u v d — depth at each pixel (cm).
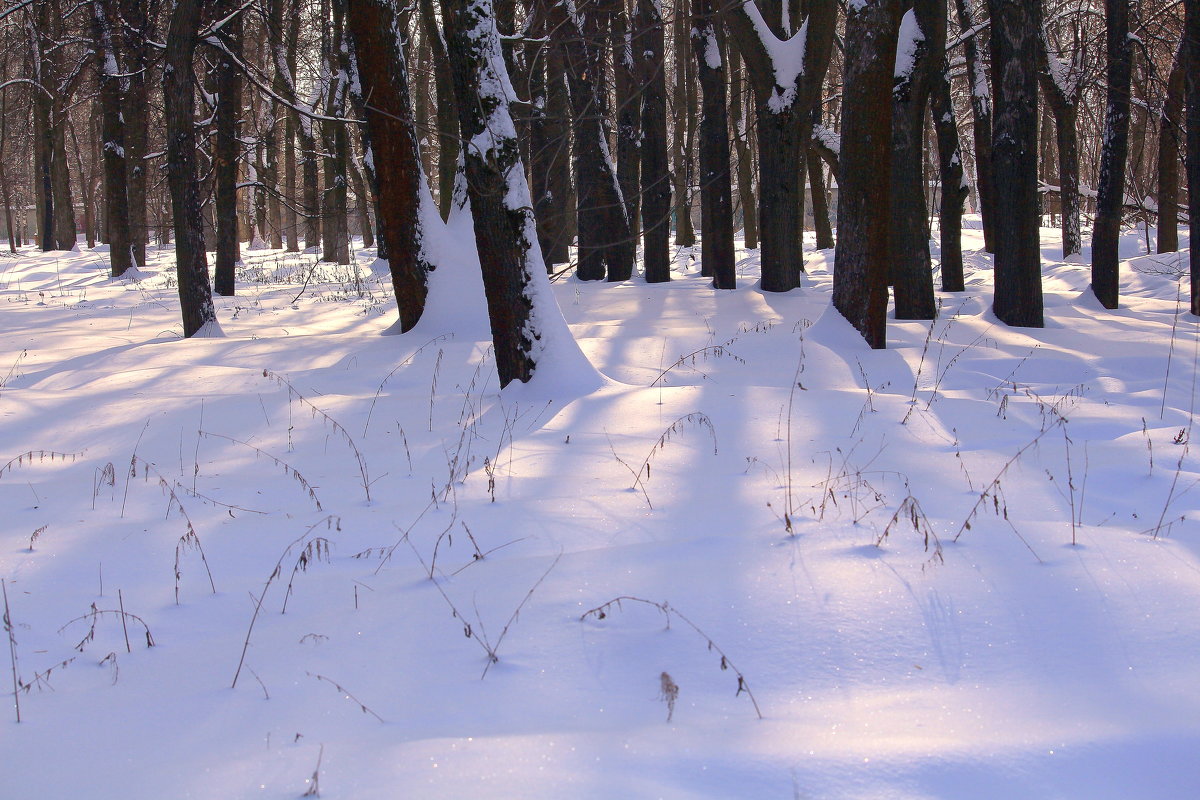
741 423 718
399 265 1273
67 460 691
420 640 371
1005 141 1269
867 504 508
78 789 278
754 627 365
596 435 712
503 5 1438
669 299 1670
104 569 468
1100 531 450
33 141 4512
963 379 937
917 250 1373
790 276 1734
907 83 1346
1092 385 898
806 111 1673
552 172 2064
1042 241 3014
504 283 880
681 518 504
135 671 361
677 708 312
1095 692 315
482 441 713
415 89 3034
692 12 1808
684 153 3059
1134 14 1898
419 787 262
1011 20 1241
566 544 472
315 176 3200
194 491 596
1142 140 2608
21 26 3041
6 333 1482
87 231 4553
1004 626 361
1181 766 271
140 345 1260
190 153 1364
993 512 491
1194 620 361
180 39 1336
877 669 335
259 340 1296
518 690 328
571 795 256
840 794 258
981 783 263
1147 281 1956
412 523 516
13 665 360
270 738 303
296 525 523
